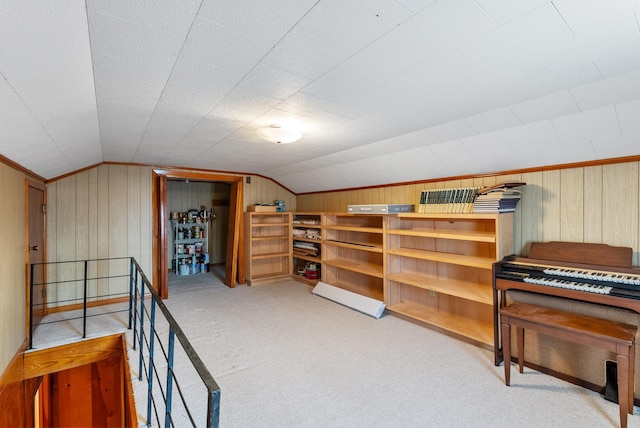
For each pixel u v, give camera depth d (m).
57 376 3.72
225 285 5.34
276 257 5.92
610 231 2.38
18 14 0.99
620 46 1.42
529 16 1.20
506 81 1.80
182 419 1.95
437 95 2.02
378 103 2.15
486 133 2.65
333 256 5.03
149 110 2.24
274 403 2.09
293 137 2.74
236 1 1.08
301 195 6.03
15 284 2.65
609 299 1.98
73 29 1.17
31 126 1.94
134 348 2.91
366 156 3.75
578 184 2.54
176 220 6.54
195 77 1.72
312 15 1.18
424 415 1.97
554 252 2.57
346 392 2.21
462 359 2.68
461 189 3.14
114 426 3.82
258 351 2.84
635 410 2.01
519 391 2.21
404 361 2.64
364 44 1.40
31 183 3.15
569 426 1.86
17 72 1.29
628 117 2.01
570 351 2.36
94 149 3.29
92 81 1.70
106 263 4.25
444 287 3.20
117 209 4.33
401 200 4.12
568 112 2.14
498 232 2.69
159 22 1.20
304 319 3.65
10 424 2.44
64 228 3.97
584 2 1.12
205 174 5.05
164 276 4.50
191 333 3.26
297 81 1.79
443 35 1.33
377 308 3.71
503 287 2.51
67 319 3.57
